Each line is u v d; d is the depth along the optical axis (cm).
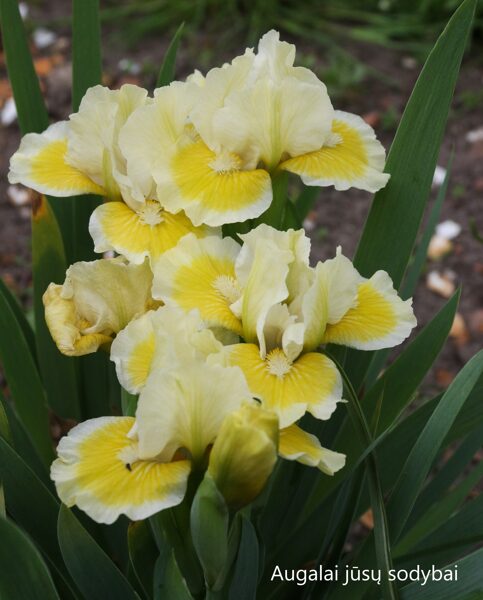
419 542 40
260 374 30
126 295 35
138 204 35
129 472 28
